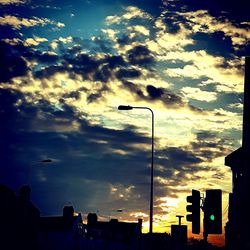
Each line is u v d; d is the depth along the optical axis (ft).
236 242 82.58
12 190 168.45
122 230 276.62
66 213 214.48
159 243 191.01
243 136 80.18
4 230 154.92
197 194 45.78
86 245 222.89
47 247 203.62
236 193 83.15
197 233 45.14
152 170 99.91
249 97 80.23
